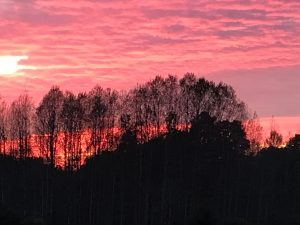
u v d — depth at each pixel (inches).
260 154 3671.3
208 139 3031.5
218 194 2923.2
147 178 2827.3
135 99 2957.7
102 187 2938.0
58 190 2930.6
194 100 2952.8
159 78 2955.2
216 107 3014.3
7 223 1690.5
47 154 2982.3
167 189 2763.3
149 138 2933.1
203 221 1763.0
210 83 2977.4
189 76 2972.4
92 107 2977.4
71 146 3009.4
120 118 2972.4
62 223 2854.3
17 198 2898.6
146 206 2650.1
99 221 2871.6
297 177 3722.9
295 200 3631.9
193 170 2874.0
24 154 3034.0
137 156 2901.1
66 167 2994.6
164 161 2869.1
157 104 2938.0
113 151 2957.7
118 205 2920.8
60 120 2972.4
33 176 2955.2
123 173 2878.9
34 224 1760.6
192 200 2773.1
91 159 2982.3
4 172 2977.4
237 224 2121.1
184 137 2915.8
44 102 2962.6
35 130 3009.4
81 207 2933.1
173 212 2746.1
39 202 2839.6
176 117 2945.4
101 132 2987.2
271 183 3540.8
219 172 2989.7
